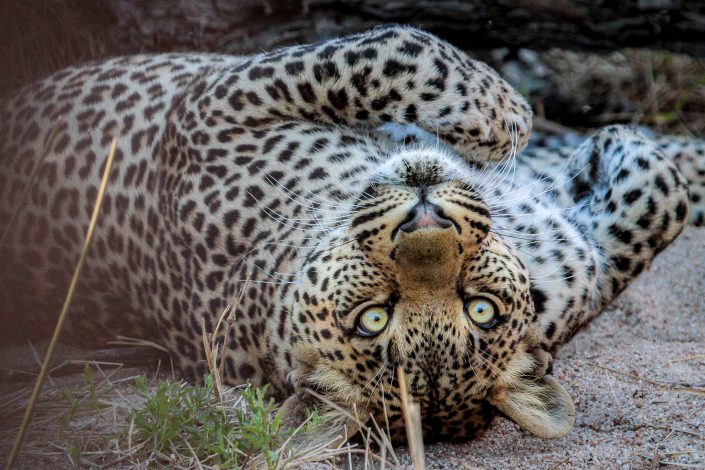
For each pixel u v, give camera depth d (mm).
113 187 8938
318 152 8258
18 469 6617
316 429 6668
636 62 13148
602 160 10000
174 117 8773
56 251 9211
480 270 6680
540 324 7750
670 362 8664
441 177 6730
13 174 9469
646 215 9352
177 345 8414
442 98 8523
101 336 9266
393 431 6953
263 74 8570
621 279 9336
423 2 12516
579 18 13039
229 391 7445
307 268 7031
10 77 11727
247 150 8383
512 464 6879
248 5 12484
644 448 7066
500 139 8969
